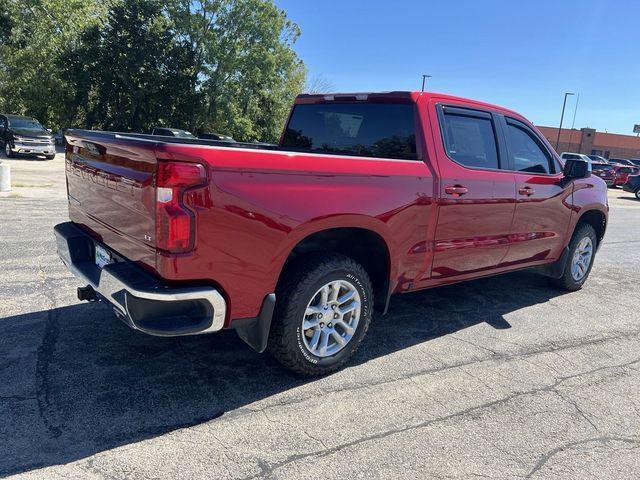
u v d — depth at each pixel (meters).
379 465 2.65
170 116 40.22
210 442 2.75
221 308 2.86
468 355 4.11
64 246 3.75
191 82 39.44
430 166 3.89
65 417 2.88
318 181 3.16
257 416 3.03
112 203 3.17
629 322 5.15
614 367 4.04
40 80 36.78
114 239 3.22
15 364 3.45
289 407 3.16
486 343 4.39
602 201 6.00
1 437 2.66
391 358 3.97
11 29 27.12
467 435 2.97
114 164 3.10
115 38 36.62
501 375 3.78
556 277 5.81
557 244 5.49
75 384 3.25
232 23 39.34
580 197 5.59
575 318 5.18
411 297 5.57
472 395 3.45
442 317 4.98
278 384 3.43
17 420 2.81
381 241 3.64
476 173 4.25
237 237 2.84
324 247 3.71
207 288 2.79
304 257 3.37
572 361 4.11
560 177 5.29
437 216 3.94
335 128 4.60
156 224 2.67
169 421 2.92
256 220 2.89
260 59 40.00
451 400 3.37
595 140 69.12
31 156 23.28
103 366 3.50
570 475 2.65
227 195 2.77
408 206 3.70
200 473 2.49
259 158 2.88
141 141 2.79
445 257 4.14
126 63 36.56
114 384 3.28
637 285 6.71
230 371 3.56
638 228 12.86
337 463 2.64
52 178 15.89
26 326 4.08
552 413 3.27
